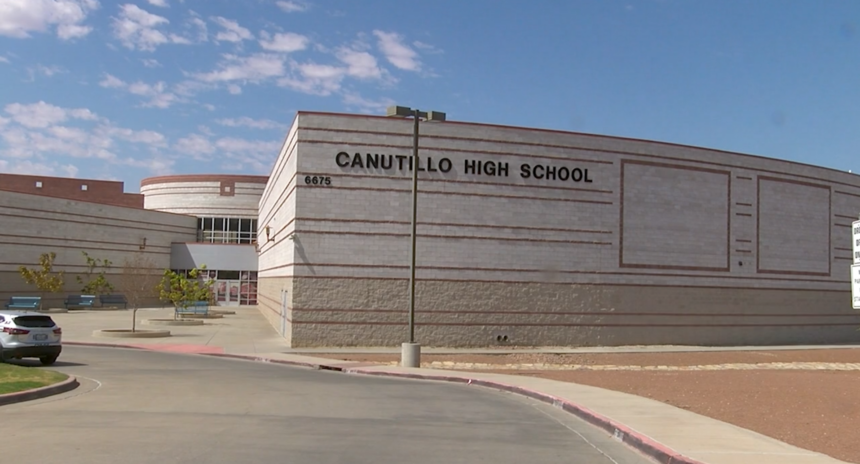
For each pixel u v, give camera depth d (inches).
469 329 1200.8
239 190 2785.4
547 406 596.1
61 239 2100.1
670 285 1342.3
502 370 915.4
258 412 522.6
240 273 2568.9
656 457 392.5
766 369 1034.7
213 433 430.0
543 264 1246.3
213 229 2770.7
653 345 1320.1
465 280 1203.9
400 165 1187.3
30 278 1895.9
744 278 1425.9
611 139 1302.9
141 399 582.2
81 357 941.2
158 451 373.1
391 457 374.3
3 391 569.9
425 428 469.7
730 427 468.4
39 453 363.6
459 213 1205.1
